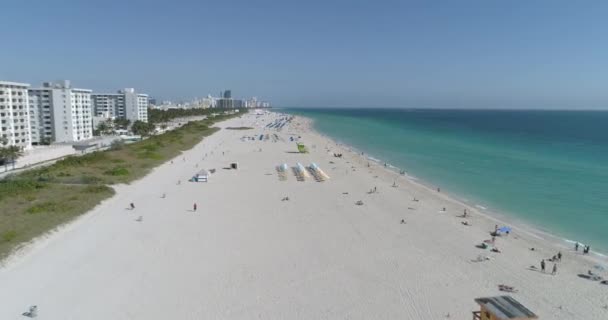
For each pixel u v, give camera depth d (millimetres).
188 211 51562
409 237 42938
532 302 29625
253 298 29609
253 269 34469
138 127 150500
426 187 67625
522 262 36750
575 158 98250
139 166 79750
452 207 55031
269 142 138000
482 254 38375
